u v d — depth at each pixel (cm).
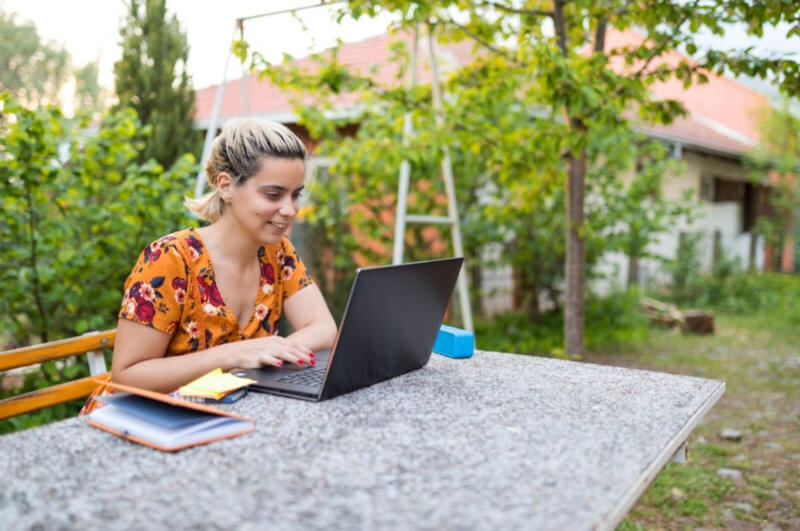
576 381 177
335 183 669
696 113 1747
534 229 732
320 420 142
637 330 792
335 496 105
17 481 111
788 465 381
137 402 142
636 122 693
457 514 99
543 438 132
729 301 1061
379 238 666
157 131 675
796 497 337
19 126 319
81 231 359
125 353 182
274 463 119
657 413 149
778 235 1368
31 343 372
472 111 462
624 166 699
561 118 659
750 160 1334
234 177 188
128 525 96
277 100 930
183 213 370
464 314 517
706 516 315
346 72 455
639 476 114
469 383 174
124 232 359
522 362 201
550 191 529
